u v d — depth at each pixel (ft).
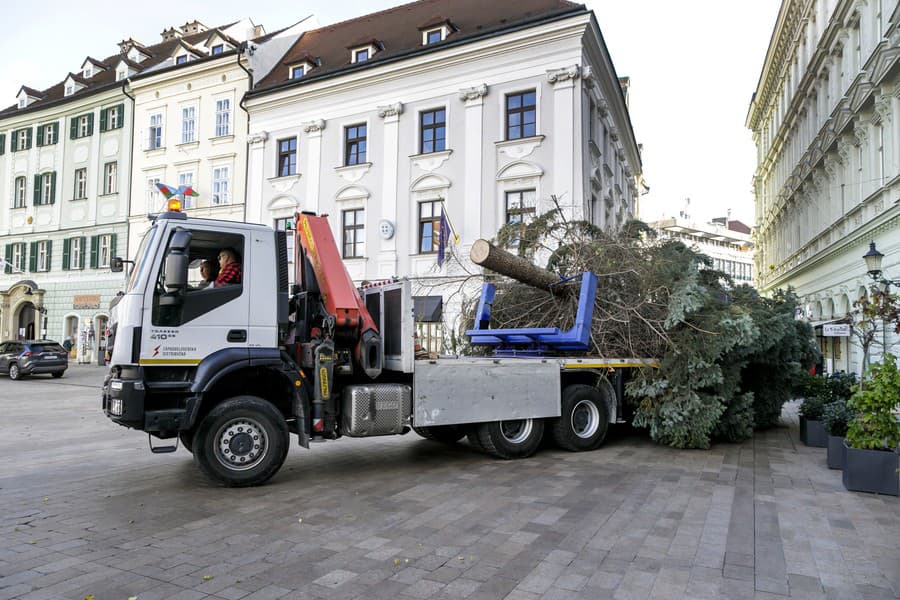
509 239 36.22
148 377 19.61
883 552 14.74
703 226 240.94
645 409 28.40
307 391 21.71
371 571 13.44
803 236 95.35
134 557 14.26
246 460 20.71
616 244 31.60
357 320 22.76
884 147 53.83
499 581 12.92
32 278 113.09
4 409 46.42
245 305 21.02
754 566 13.79
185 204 92.12
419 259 72.08
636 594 12.32
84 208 107.04
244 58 87.97
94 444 30.37
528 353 30.04
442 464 25.27
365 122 77.05
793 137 103.91
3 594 12.17
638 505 18.78
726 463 25.41
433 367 23.95
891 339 51.13
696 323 27.89
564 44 65.21
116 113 104.27
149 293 19.74
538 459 26.35
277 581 12.90
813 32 89.76
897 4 48.52
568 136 64.49
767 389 34.63
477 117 69.36
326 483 21.74
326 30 97.50
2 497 19.75
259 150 84.58
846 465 20.89
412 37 82.58
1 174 118.93
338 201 78.38
